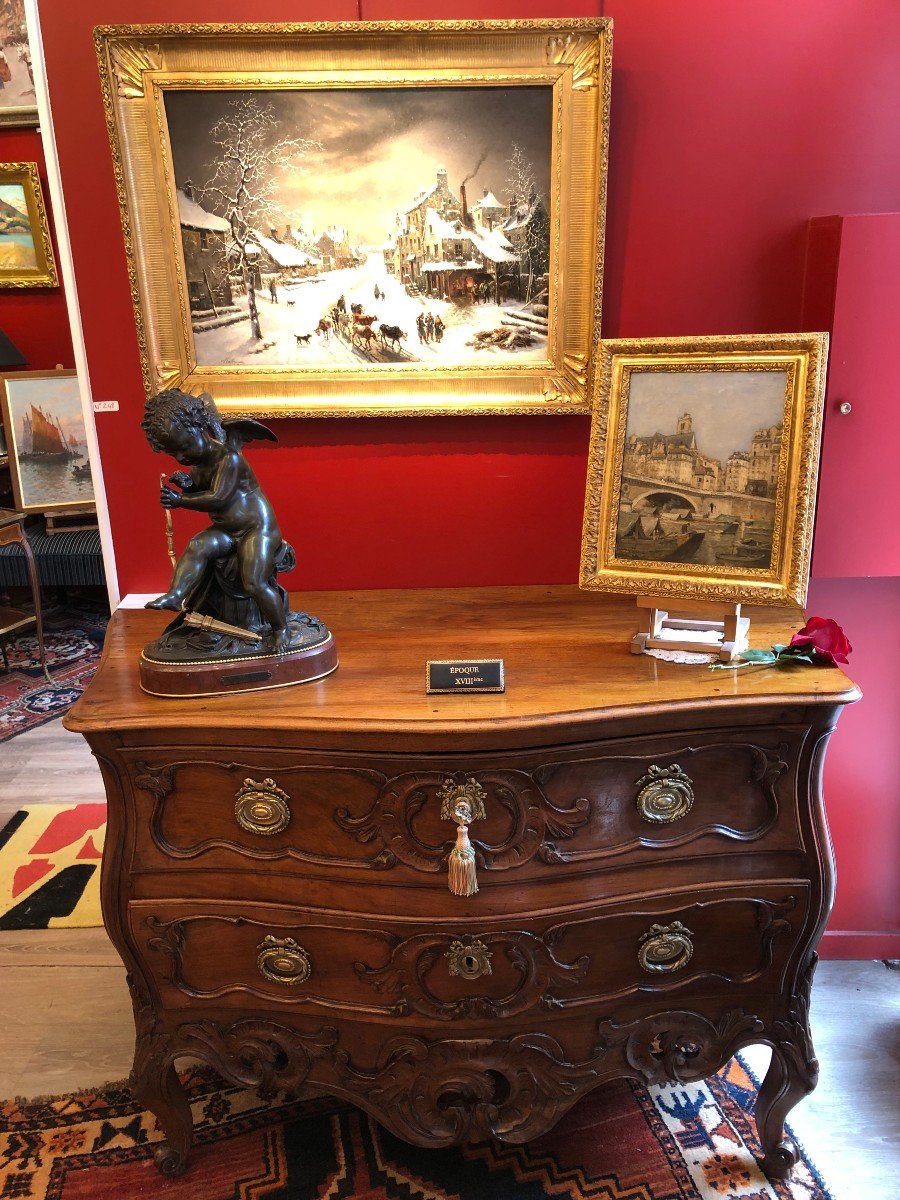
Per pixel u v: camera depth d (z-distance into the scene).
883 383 1.90
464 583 2.21
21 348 5.30
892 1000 2.28
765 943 1.71
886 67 1.87
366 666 1.72
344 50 1.80
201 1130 1.99
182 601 1.55
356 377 2.01
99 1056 2.19
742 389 1.65
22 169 4.85
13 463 5.15
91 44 1.84
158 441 1.54
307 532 2.16
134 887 1.65
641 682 1.59
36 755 3.76
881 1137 1.92
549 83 1.83
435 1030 1.69
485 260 1.95
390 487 2.13
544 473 2.13
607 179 1.89
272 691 1.60
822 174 1.94
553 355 2.01
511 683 1.61
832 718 1.57
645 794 1.59
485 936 1.61
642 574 1.76
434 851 1.57
